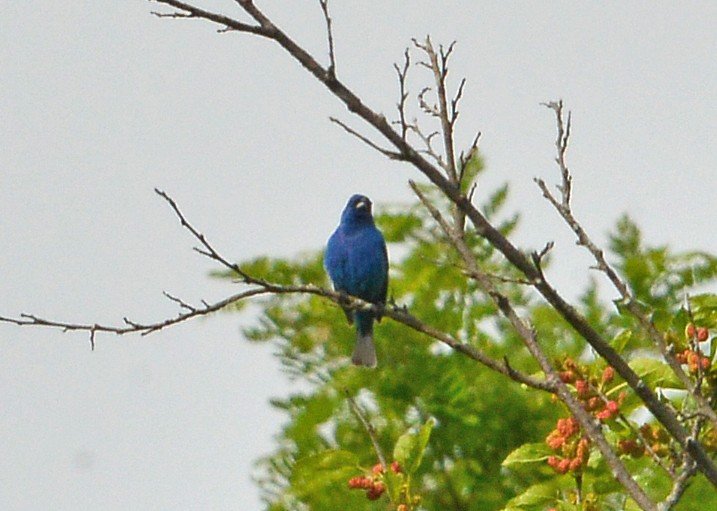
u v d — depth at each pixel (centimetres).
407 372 1633
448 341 1023
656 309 1073
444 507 1630
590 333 954
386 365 1659
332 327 1669
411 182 1013
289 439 1591
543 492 1084
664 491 1312
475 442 1630
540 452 1073
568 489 1123
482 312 1689
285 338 1662
